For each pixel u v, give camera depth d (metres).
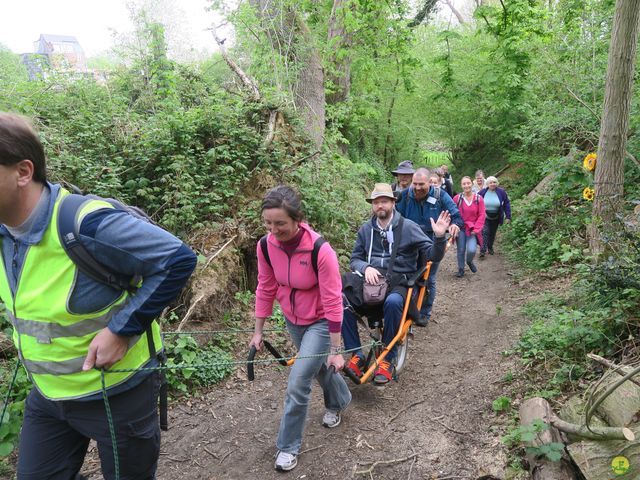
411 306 4.02
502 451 3.07
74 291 1.66
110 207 1.75
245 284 5.86
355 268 4.21
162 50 9.88
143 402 1.88
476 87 15.76
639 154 7.42
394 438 3.44
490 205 9.54
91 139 6.33
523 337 4.66
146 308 1.70
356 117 15.67
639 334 3.73
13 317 1.75
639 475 2.30
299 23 11.02
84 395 1.77
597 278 4.03
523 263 8.30
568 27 10.27
